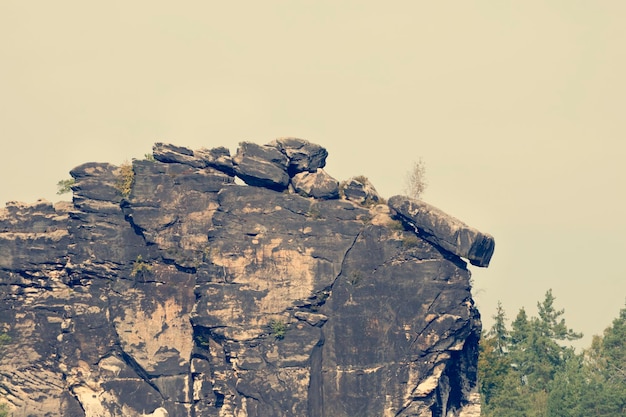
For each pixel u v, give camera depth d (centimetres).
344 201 18100
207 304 17738
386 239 17900
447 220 17688
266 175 17938
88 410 18150
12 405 18250
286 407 17538
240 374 17638
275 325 17688
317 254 17875
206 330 17812
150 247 18300
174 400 18125
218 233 17925
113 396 18150
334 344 17825
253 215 17962
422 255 17850
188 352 18188
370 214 18100
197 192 18300
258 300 17750
